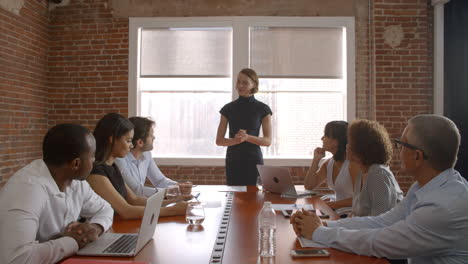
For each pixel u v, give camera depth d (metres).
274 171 2.86
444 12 5.28
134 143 2.91
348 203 2.72
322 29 5.56
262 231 1.72
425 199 1.42
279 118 5.61
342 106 5.61
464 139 4.91
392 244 1.40
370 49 5.49
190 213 1.96
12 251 1.30
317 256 1.45
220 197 2.79
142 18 5.59
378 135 2.11
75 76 5.64
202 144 5.71
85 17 5.64
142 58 5.66
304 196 2.87
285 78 5.56
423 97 5.36
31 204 1.42
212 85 5.69
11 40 4.76
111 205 2.06
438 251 1.39
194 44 5.62
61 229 1.64
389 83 5.35
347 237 1.52
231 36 5.59
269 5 5.53
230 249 1.53
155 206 1.60
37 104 5.40
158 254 1.46
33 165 1.58
